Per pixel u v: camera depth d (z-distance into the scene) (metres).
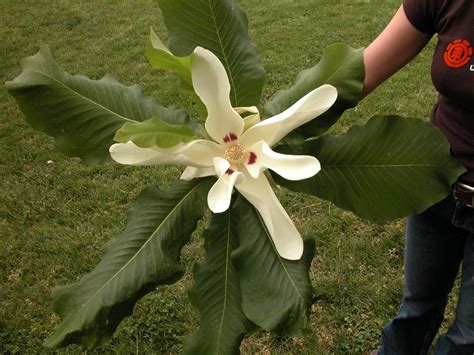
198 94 1.17
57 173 4.56
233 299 1.31
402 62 1.71
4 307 3.31
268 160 1.17
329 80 1.37
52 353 3.00
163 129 1.13
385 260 3.33
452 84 1.56
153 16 8.52
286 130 1.22
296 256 1.20
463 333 2.03
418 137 1.35
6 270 3.61
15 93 1.32
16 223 4.04
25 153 4.89
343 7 7.85
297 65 6.07
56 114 1.35
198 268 1.31
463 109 1.63
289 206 3.81
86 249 3.70
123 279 1.26
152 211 1.32
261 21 7.62
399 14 1.67
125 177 4.39
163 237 1.30
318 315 3.06
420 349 2.45
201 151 1.21
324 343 2.93
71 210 4.10
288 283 1.26
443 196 1.36
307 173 1.10
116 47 7.33
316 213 3.75
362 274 3.27
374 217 1.38
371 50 1.71
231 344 1.29
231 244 1.33
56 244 3.75
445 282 2.16
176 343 3.00
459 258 2.08
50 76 1.34
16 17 9.04
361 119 4.80
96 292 1.25
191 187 1.35
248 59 1.36
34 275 3.53
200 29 1.35
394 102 5.02
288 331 1.24
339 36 6.80
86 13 9.00
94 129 1.37
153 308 3.14
